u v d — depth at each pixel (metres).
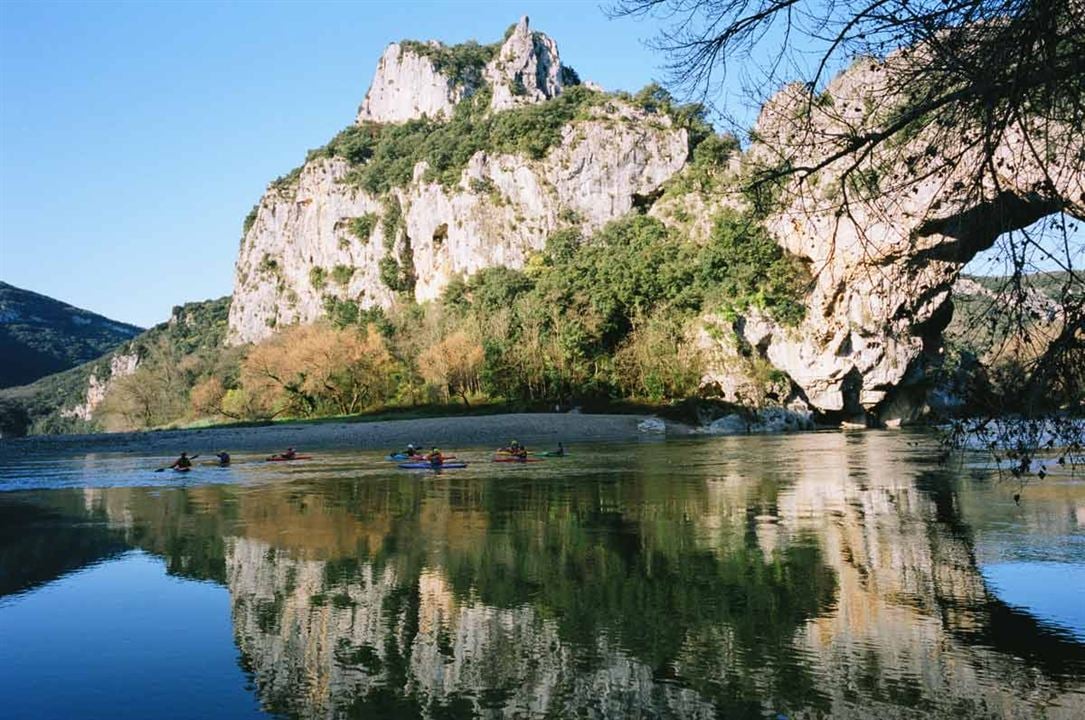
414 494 32.28
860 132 9.67
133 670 12.59
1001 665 12.17
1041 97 8.19
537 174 170.88
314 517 26.44
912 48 8.75
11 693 11.73
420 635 14.02
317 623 14.80
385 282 194.62
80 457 63.19
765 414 100.88
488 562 19.31
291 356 117.88
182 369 162.62
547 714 10.80
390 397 121.62
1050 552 19.34
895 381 101.31
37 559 20.52
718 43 9.74
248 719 10.79
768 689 11.43
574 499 30.08
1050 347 8.62
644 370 105.62
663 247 123.69
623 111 172.62
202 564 19.62
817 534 22.11
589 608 15.37
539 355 110.06
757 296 106.94
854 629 13.89
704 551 20.14
